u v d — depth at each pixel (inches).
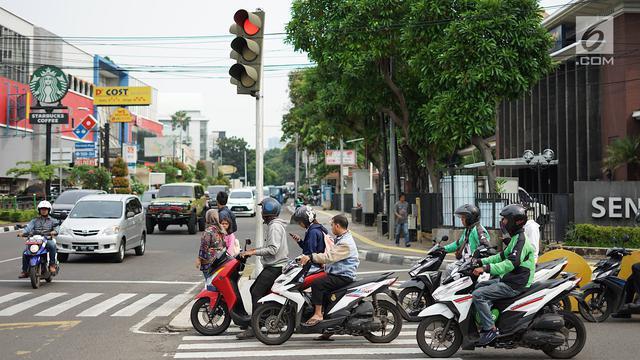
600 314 391.9
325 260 318.7
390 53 904.9
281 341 326.3
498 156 1747.0
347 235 326.3
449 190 856.9
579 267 407.2
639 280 379.9
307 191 3038.9
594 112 1218.6
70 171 1772.9
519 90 767.1
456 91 764.6
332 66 977.5
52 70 1619.1
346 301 321.1
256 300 336.2
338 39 884.6
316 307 323.0
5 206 1498.5
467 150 1840.6
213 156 6343.5
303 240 343.0
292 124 1946.4
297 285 324.8
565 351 297.3
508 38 752.3
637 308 379.9
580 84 1261.1
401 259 746.2
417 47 839.1
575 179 1293.1
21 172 1611.7
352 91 989.8
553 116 1384.1
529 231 363.6
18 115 2001.7
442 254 404.8
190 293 509.0
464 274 306.2
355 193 1616.6
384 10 856.3
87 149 1913.1
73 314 414.3
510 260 289.9
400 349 315.9
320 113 1403.8
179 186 1194.0
